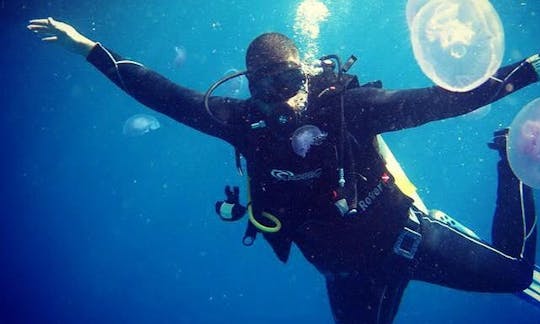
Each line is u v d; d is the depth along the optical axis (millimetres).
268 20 20406
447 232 3414
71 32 3080
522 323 10703
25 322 16594
